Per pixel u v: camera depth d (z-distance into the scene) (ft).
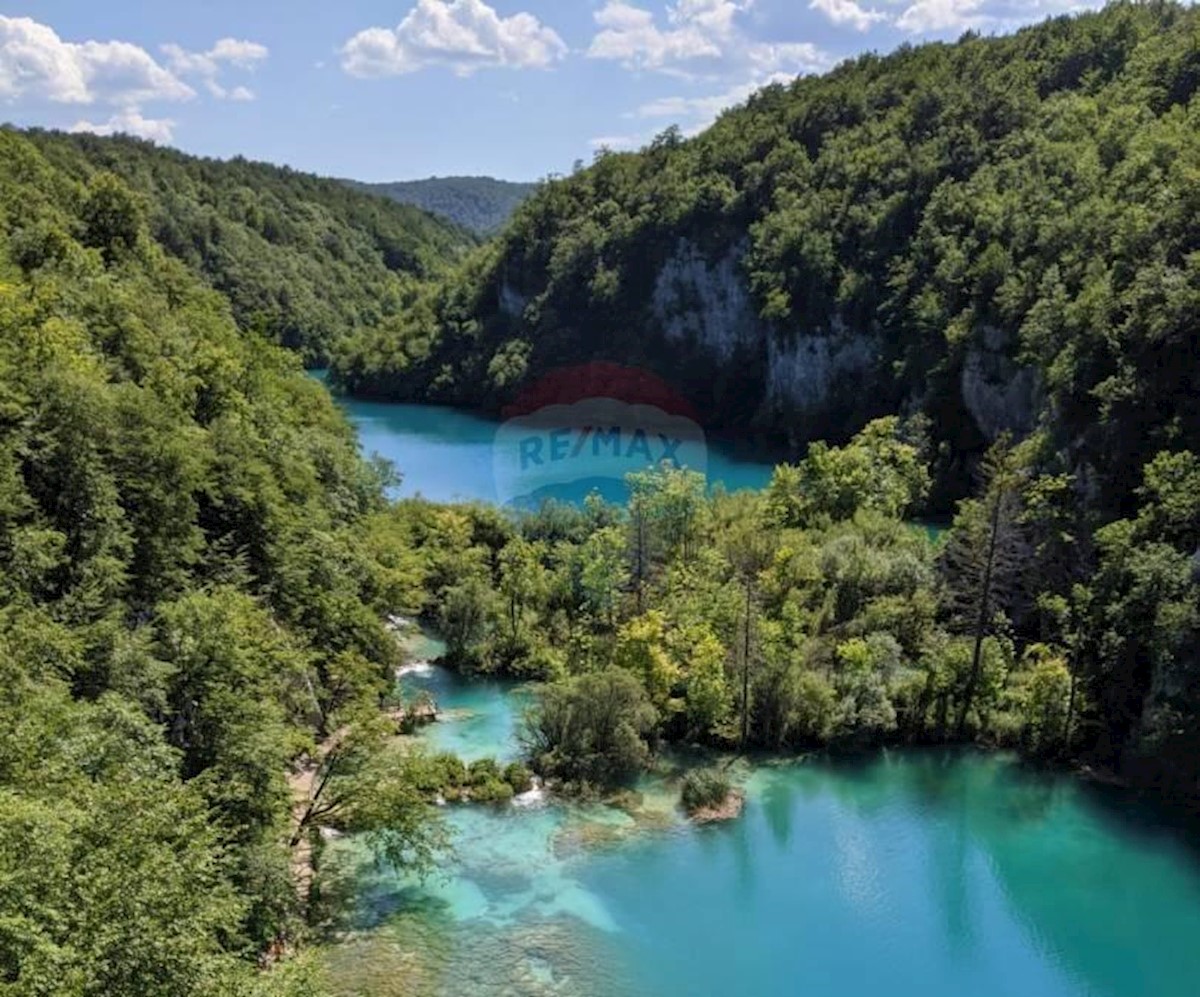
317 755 146.82
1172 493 167.84
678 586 201.36
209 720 109.70
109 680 104.73
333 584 179.73
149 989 57.52
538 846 135.33
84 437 130.93
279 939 108.06
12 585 107.65
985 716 167.73
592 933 116.37
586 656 184.75
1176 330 191.72
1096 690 165.68
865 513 230.07
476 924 117.19
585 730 154.92
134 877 61.46
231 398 201.16
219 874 89.71
